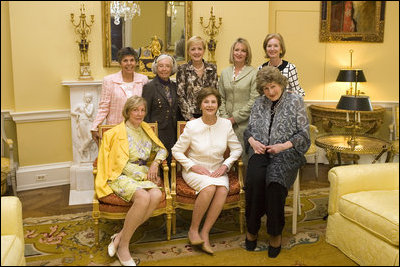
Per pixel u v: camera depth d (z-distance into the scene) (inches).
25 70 157.9
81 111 160.1
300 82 191.9
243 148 132.3
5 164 145.7
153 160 123.7
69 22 160.6
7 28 159.6
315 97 194.2
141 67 162.9
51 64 160.9
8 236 86.9
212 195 110.5
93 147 164.6
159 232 122.4
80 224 127.6
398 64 195.5
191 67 129.0
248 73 129.4
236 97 131.2
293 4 186.1
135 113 113.7
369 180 109.3
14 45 155.3
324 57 191.5
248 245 111.3
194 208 111.3
